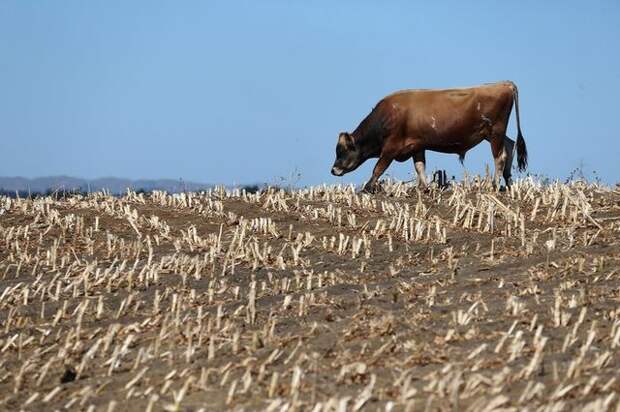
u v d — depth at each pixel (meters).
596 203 26.50
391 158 33.25
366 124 33.47
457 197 26.92
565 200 24.78
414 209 27.34
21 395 13.98
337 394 13.20
